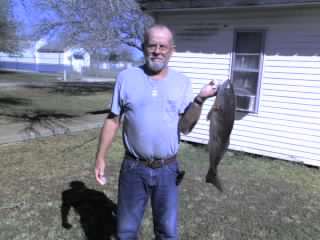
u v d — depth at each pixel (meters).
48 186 4.76
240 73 7.04
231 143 7.27
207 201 4.48
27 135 7.45
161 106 2.33
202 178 5.35
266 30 6.61
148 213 4.01
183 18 7.54
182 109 2.40
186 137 7.80
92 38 12.66
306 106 6.37
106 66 32.00
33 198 4.34
